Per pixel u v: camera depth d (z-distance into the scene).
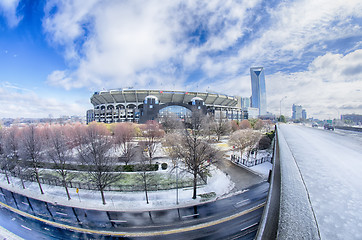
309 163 11.39
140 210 19.98
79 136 42.81
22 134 41.50
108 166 23.69
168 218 18.34
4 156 32.62
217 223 17.12
